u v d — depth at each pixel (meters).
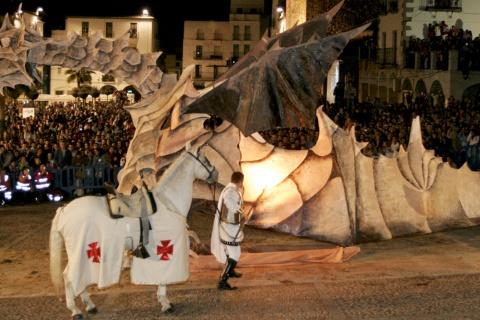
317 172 10.42
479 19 34.88
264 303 8.34
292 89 9.90
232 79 9.85
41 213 16.03
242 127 9.80
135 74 12.35
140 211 7.68
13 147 18.66
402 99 34.66
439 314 7.76
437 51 30.39
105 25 84.12
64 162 18.66
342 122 24.72
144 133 10.98
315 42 9.95
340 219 10.18
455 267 10.09
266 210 10.39
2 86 11.72
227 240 8.90
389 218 10.69
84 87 61.22
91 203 7.64
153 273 7.73
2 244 12.37
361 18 34.59
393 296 8.55
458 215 11.33
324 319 7.67
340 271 9.92
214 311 8.04
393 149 17.86
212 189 10.54
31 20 71.19
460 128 19.91
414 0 34.88
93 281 7.59
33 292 9.12
